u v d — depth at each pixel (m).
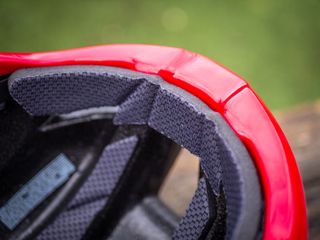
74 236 0.31
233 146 0.21
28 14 0.76
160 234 0.31
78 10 0.78
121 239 0.31
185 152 0.47
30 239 0.31
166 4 0.80
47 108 0.27
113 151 0.29
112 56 0.25
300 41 0.75
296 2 0.81
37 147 0.29
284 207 0.20
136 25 0.76
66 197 0.31
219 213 0.22
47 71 0.25
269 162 0.21
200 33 0.76
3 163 0.29
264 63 0.72
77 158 0.31
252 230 0.19
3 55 0.25
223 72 0.24
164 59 0.25
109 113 0.28
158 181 0.32
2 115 0.27
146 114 0.26
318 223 0.40
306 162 0.45
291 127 0.49
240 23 0.78
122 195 0.31
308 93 0.69
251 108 0.23
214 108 0.23
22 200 0.31
